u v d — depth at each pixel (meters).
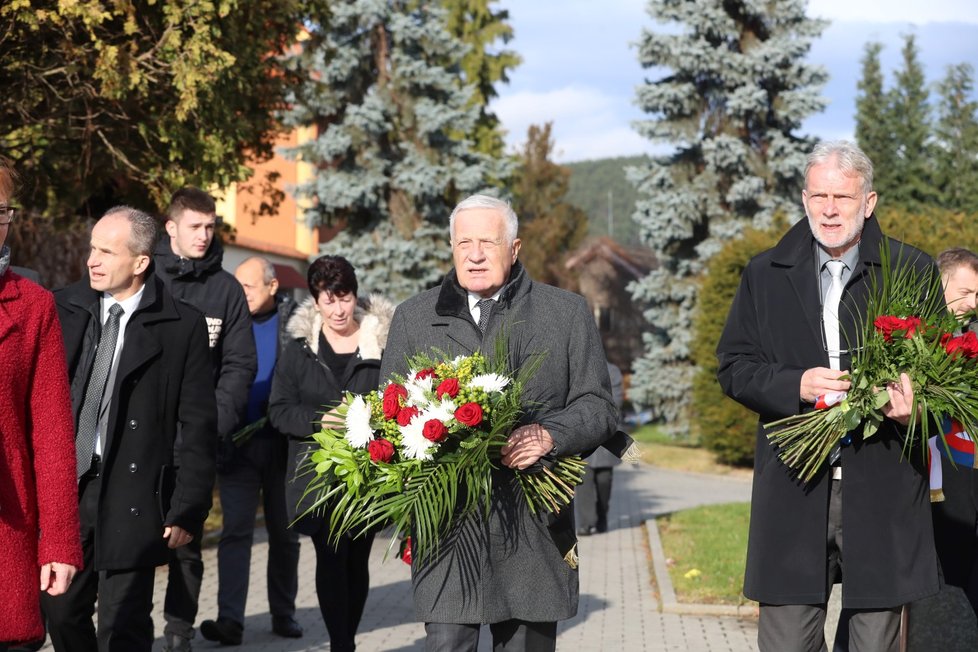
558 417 4.03
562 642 7.26
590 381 4.18
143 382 4.68
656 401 27.94
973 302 5.40
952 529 5.24
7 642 3.44
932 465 4.19
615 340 55.56
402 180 27.44
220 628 6.77
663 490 18.92
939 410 3.81
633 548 11.66
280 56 15.60
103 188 14.71
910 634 5.75
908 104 39.53
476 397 3.80
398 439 3.86
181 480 4.73
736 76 27.03
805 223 4.28
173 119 12.00
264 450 6.97
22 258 12.52
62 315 4.72
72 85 11.67
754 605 8.27
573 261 57.00
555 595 4.07
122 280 4.73
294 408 6.05
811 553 4.04
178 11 11.28
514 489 4.06
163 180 12.39
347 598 5.91
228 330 6.37
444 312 4.20
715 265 22.41
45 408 3.56
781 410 4.04
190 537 4.76
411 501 3.77
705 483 20.42
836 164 4.08
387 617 7.93
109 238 4.69
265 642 6.92
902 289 4.00
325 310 6.07
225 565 6.87
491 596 4.02
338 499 4.52
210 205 6.35
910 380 3.84
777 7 26.94
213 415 4.83
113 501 4.58
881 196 39.44
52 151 12.23
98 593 4.75
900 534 3.98
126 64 11.16
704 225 28.42
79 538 3.56
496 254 4.12
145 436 4.65
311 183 27.31
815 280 4.20
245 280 7.07
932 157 39.88
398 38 27.62
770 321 4.24
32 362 3.55
